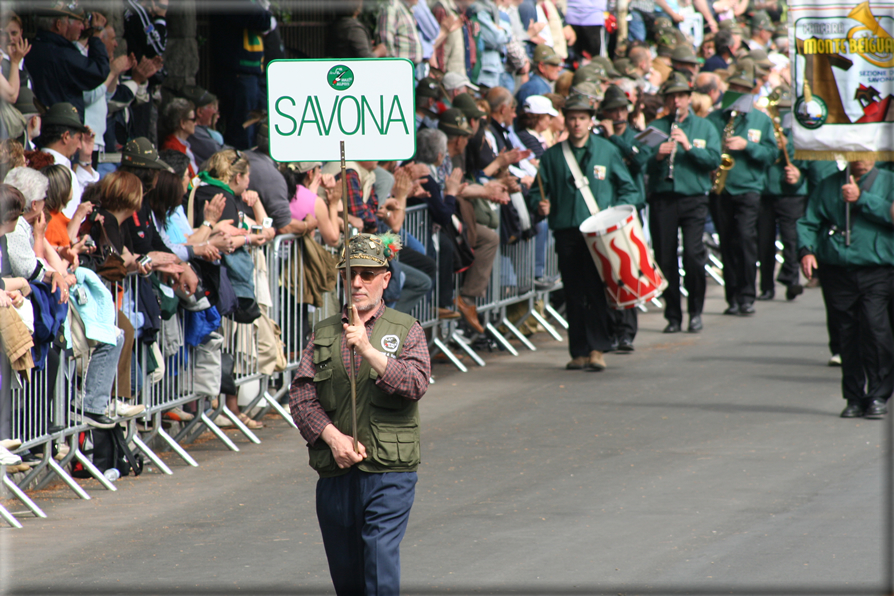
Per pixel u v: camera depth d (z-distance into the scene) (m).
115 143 21.36
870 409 20.69
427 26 30.47
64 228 16.31
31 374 15.53
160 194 17.88
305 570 13.05
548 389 23.45
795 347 27.73
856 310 20.64
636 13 42.75
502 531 14.41
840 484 16.50
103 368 16.52
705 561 13.20
